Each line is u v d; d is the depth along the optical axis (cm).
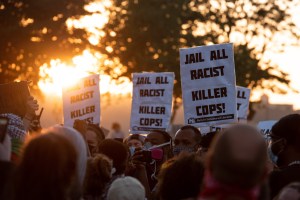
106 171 749
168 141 1110
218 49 1194
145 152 956
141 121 1404
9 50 2977
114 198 731
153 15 3716
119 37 3644
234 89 1185
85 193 745
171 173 565
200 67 1201
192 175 560
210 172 413
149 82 1405
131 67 3675
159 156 973
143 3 3722
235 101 1186
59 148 464
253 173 402
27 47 2961
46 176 459
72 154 475
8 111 883
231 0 3778
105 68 3600
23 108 888
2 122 580
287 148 653
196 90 1202
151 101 1402
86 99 1387
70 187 481
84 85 1389
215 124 1193
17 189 463
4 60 2986
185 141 1023
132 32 3650
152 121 1397
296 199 529
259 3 3766
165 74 1398
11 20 2941
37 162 461
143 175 913
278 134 655
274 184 636
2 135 577
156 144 1108
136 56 3669
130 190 732
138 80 1411
